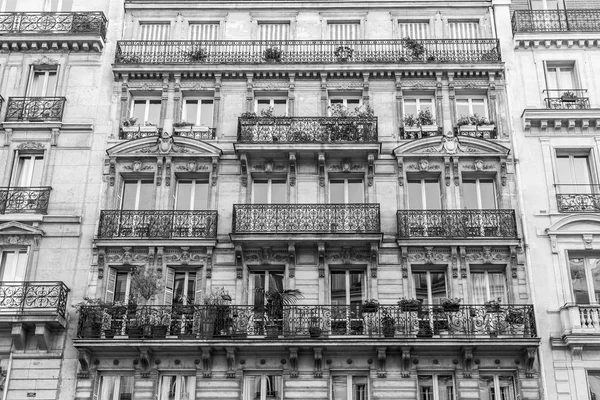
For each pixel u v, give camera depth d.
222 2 33.47
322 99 31.70
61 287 27.70
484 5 33.12
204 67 31.83
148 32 33.44
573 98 31.03
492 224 28.86
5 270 29.03
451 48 32.44
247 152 29.98
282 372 26.88
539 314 27.52
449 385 26.88
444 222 28.95
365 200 29.86
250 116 30.64
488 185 30.52
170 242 28.75
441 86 31.70
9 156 30.53
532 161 30.14
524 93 31.44
